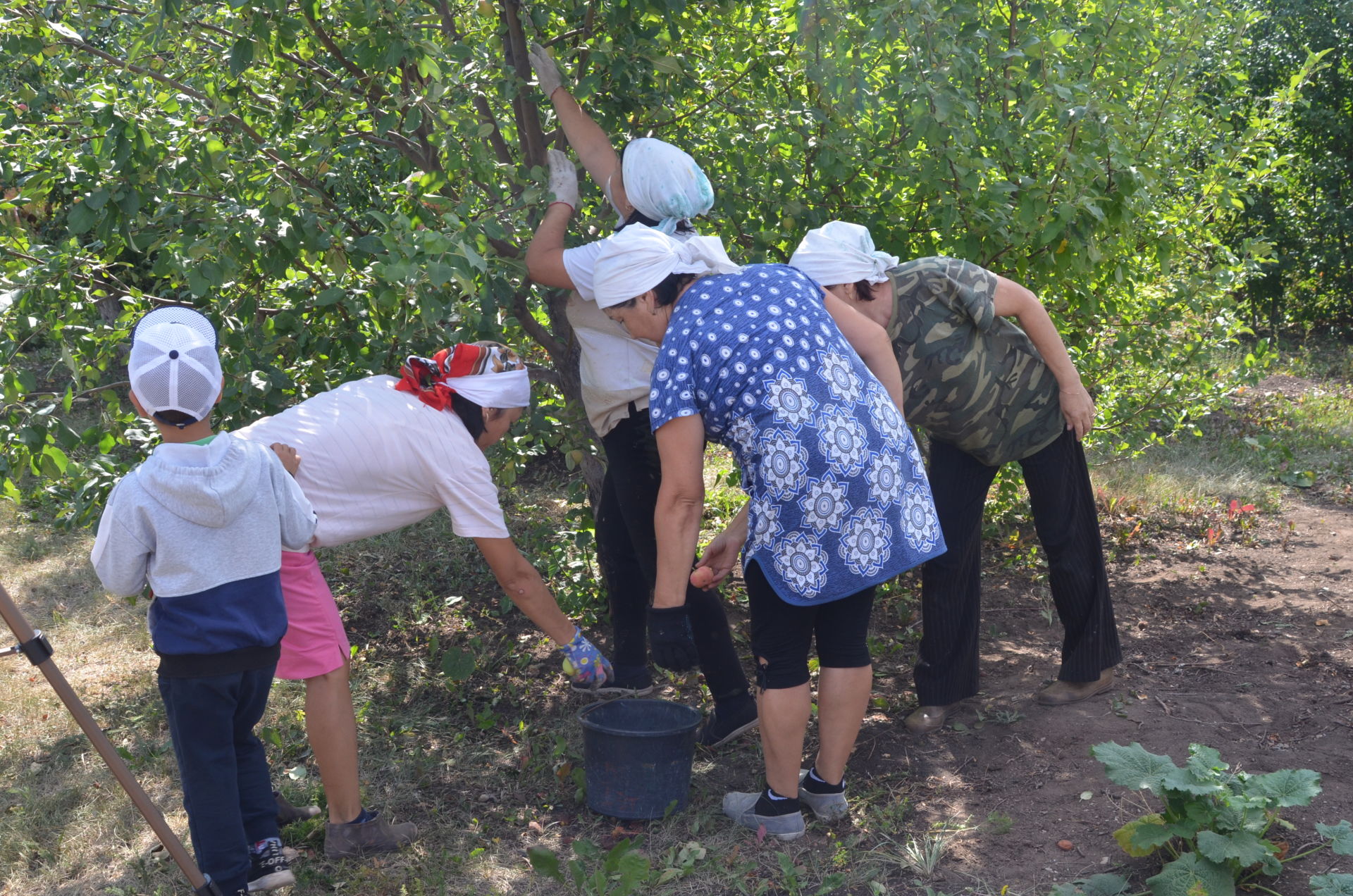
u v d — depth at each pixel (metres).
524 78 3.89
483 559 5.23
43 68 3.61
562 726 3.67
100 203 3.01
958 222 3.86
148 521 2.26
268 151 3.34
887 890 2.60
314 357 3.65
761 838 2.83
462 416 2.85
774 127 4.01
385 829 2.87
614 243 2.62
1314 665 3.85
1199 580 4.94
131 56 3.35
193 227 3.11
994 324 3.14
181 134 3.22
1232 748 3.18
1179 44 4.70
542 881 2.72
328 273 3.62
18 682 4.00
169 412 2.29
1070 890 2.48
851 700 2.82
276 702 3.81
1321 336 11.46
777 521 2.54
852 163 3.91
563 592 4.58
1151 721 3.41
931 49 3.58
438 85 3.25
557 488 6.09
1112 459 6.15
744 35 4.18
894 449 2.60
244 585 2.35
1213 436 7.49
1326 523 5.80
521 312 3.95
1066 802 2.96
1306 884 2.47
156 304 3.60
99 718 3.71
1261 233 10.96
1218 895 2.35
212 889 2.36
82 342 3.30
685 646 2.60
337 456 2.66
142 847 2.93
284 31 3.35
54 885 2.76
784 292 2.59
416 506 2.76
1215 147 5.69
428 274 2.86
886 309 2.99
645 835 2.93
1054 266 3.99
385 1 3.23
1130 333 5.34
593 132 3.52
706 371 2.54
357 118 3.79
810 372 2.53
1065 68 3.88
